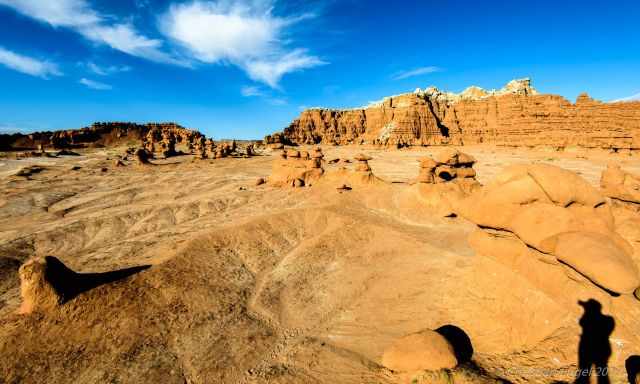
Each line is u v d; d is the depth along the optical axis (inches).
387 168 2108.8
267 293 535.5
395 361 312.8
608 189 625.9
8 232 904.9
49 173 2031.3
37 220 1056.8
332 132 4928.6
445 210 915.4
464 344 339.9
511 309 343.6
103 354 384.2
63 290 439.2
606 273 247.0
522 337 319.6
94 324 415.2
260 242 711.7
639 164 1925.4
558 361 269.4
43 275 428.5
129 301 454.0
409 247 677.9
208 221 961.5
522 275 352.5
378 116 4788.4
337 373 336.5
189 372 367.2
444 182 1046.4
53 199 1347.2
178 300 477.7
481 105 4266.7
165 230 880.3
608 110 3129.9
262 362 380.5
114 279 491.2
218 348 404.2
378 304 476.1
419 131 4146.2
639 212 563.5
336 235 741.9
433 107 4569.4
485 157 2578.7
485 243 399.5
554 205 322.3
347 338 407.2
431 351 298.2
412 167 2143.2
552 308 310.0
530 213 333.1
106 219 1002.1
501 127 3747.5
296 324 455.2
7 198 1333.7
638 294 290.8
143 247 726.5
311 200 1146.7
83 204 1273.4
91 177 1914.4
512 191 347.6
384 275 570.3
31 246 798.5
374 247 703.1
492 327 346.9
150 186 1627.7
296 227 806.5
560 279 311.6
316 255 666.8
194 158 2672.2
